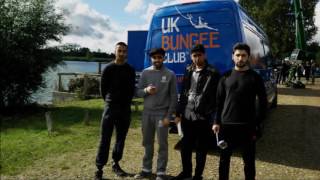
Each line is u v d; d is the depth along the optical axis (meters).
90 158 6.73
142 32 14.66
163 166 5.38
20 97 13.52
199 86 5.24
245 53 4.48
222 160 4.62
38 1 13.05
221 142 4.54
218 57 7.03
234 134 4.52
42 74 13.87
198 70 5.33
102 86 5.52
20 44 12.79
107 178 5.61
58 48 13.77
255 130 4.54
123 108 5.54
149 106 5.42
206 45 7.13
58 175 5.77
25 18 12.80
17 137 8.45
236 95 4.47
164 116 5.36
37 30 13.07
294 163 6.64
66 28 13.69
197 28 7.21
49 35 13.30
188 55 7.30
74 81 18.70
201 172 5.29
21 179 5.59
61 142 7.94
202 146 5.26
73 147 7.52
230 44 6.95
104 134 5.48
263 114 4.51
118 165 5.81
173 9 7.48
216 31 7.06
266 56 10.84
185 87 5.40
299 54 25.86
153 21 7.70
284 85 25.62
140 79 5.53
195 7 7.27
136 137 8.59
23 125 10.14
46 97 18.50
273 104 13.27
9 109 13.42
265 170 6.19
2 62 12.52
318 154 7.30
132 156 6.93
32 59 12.56
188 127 5.29
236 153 7.14
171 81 5.36
